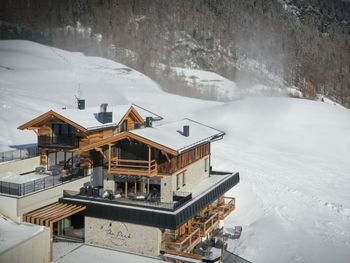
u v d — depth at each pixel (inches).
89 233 1039.6
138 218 977.5
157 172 1059.9
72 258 955.3
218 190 1221.7
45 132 1238.3
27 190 1022.4
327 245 1251.8
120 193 1095.6
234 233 1291.8
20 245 832.3
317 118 2787.9
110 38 7701.8
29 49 5669.3
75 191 1096.2
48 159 1273.4
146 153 1059.3
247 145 2283.5
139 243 991.6
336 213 1521.9
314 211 1520.7
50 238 923.4
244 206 1521.9
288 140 2425.0
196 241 1071.6
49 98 2987.2
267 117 2760.8
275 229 1342.3
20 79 3880.4
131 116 1364.4
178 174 1106.1
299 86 7229.3
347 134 2559.1
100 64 5575.8
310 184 1802.4
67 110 1227.2
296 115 2810.0
